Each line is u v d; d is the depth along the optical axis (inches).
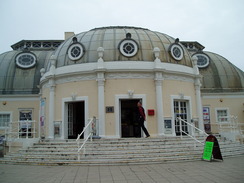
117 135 594.2
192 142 530.9
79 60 652.1
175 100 658.8
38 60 995.9
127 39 649.0
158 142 509.0
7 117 893.8
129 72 623.5
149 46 668.1
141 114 561.9
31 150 509.7
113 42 662.5
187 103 682.8
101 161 420.2
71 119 670.5
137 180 298.5
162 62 649.0
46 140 563.8
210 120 919.7
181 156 448.5
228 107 932.6
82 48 655.8
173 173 334.6
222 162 420.2
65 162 428.1
